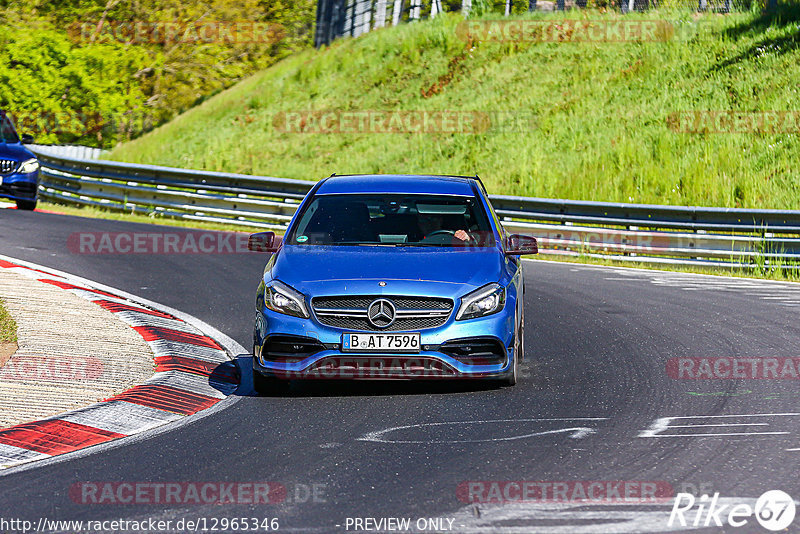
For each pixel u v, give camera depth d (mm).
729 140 85500
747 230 58281
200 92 162875
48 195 90000
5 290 40125
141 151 113875
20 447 21766
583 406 25453
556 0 124188
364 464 20344
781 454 20688
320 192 31672
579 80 103875
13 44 142875
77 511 17438
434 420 24156
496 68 110875
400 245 28875
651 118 92875
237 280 48969
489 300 26500
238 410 25656
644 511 17047
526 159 91688
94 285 45062
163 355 31516
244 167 103812
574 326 37844
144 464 20594
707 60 100312
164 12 161125
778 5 107250
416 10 136125
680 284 50281
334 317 26125
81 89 146750
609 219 62344
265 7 167000
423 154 97438
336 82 118000
